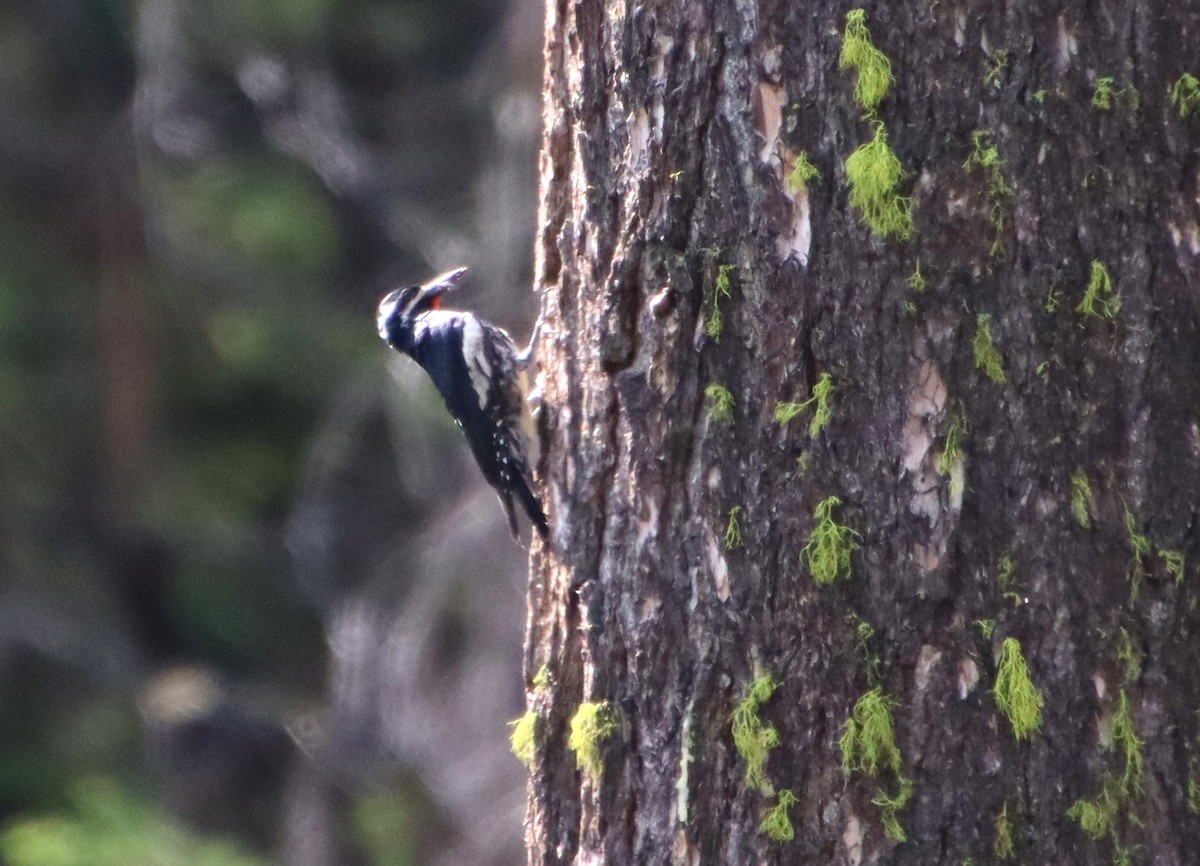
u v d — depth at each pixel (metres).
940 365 8.03
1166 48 7.88
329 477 28.34
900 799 8.12
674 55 8.45
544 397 9.65
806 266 8.20
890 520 8.12
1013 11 7.88
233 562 30.44
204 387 30.41
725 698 8.48
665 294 8.52
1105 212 7.94
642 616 8.73
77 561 30.20
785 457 8.28
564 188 9.48
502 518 21.77
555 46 9.45
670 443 8.58
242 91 28.38
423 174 28.36
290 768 28.80
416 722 21.81
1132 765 8.02
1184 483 8.00
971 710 8.05
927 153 7.98
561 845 9.31
